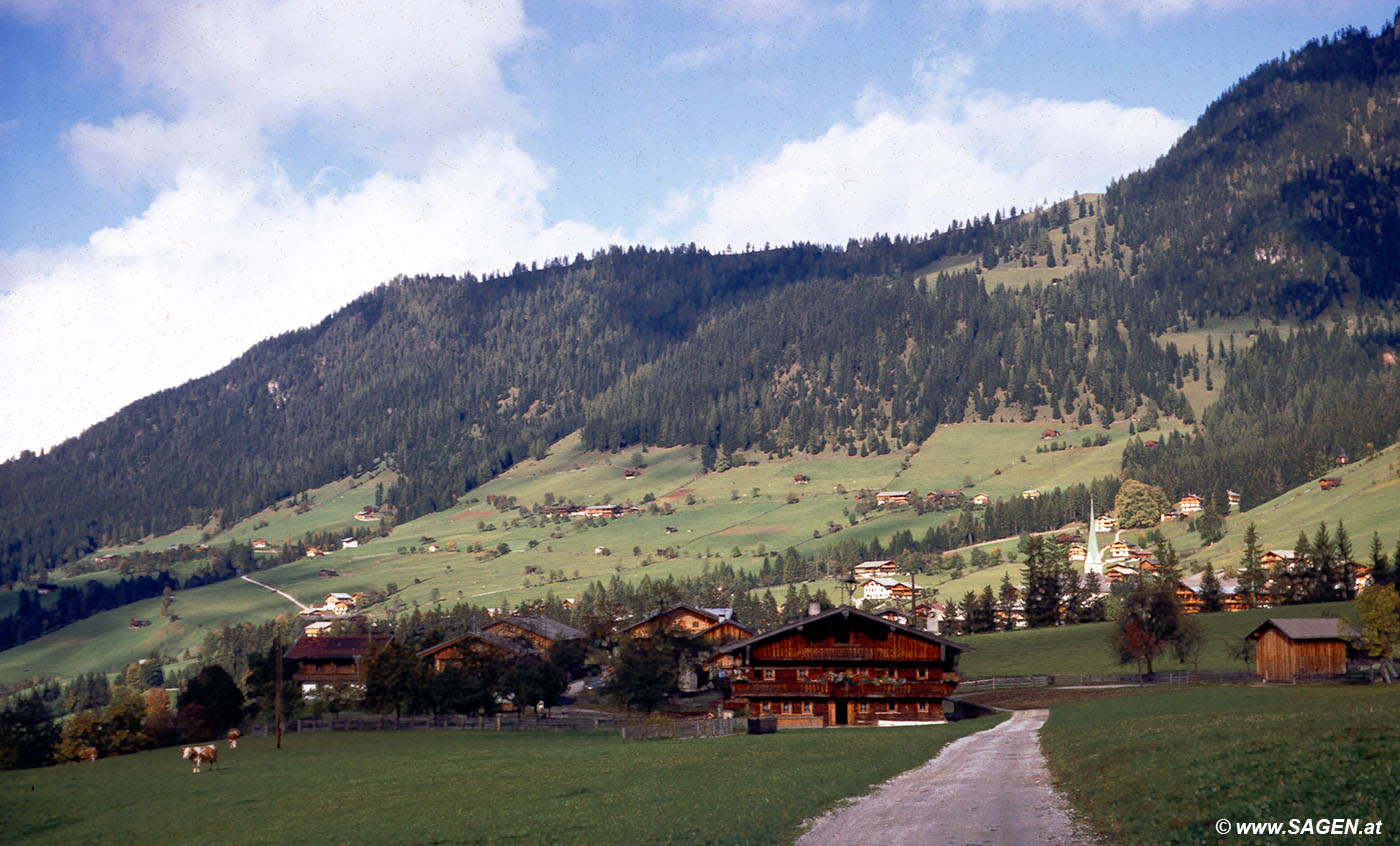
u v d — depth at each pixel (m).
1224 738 39.44
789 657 93.94
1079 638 164.50
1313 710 47.44
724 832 31.92
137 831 49.59
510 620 164.12
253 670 153.88
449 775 57.00
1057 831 29.53
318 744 90.00
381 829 39.69
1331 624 109.44
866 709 92.38
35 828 53.91
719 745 64.62
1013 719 78.19
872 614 92.69
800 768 46.50
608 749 68.69
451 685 112.88
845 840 29.84
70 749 116.56
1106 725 57.19
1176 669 126.44
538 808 40.94
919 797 36.44
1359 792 27.31
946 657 94.44
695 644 137.00
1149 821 28.67
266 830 43.97
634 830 33.78
